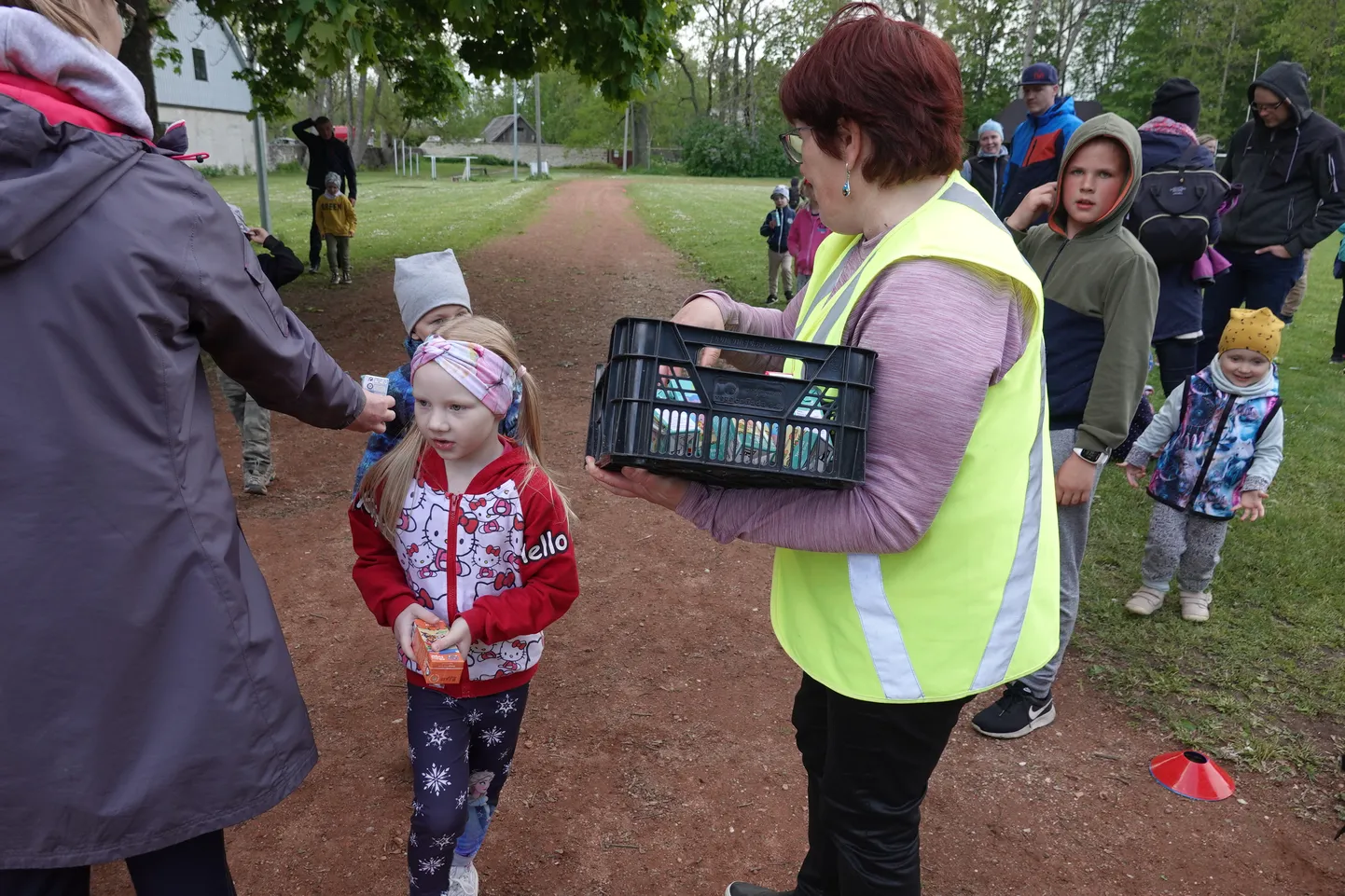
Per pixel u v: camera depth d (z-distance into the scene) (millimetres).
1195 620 3965
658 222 21203
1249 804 2914
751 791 2961
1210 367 3840
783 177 54281
